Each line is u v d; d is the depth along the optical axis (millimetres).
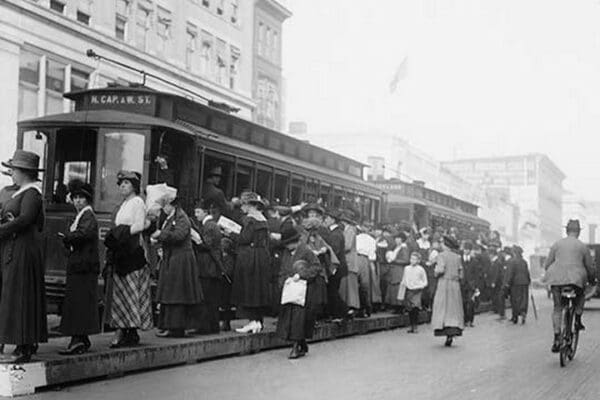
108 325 11258
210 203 12961
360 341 15141
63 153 13906
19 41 28547
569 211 144875
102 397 8266
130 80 35469
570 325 12461
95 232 9312
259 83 50719
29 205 8305
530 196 111688
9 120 28172
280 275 13000
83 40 32219
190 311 12016
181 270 11211
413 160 70688
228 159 15805
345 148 68250
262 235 12992
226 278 13070
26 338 8258
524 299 21859
